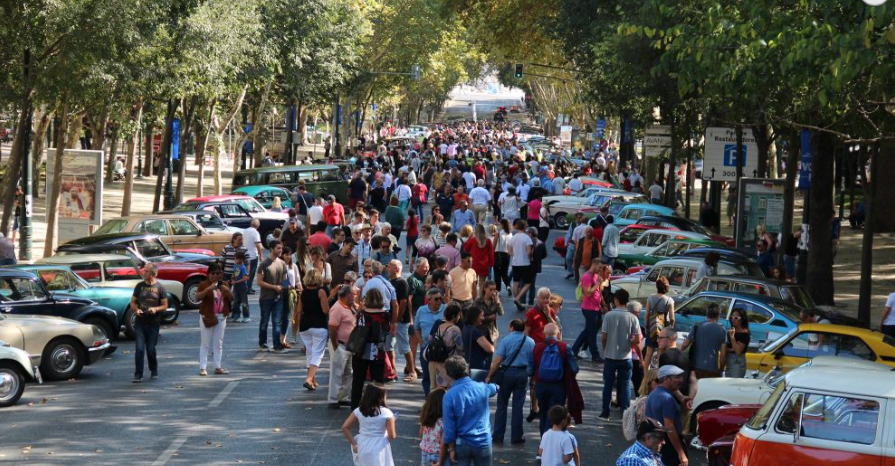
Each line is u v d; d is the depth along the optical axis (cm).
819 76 2267
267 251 4909
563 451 1495
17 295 2709
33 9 3759
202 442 1880
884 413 1467
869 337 2248
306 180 6575
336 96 10412
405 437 1942
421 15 12100
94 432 1955
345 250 2814
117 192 8175
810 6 2175
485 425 1524
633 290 3428
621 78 5938
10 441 1884
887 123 3141
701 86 2750
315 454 1802
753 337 2597
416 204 5784
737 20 2467
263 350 2830
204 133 7188
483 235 3281
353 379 2039
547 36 8062
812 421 1502
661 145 6750
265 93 7575
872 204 3241
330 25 7556
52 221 4384
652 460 1410
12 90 3900
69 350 2486
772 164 6912
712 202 6166
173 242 4284
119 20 3803
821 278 3591
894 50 1984
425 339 2222
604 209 4275
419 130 18588
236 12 5016
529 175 7706
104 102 4672
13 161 4050
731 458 1592
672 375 1648
